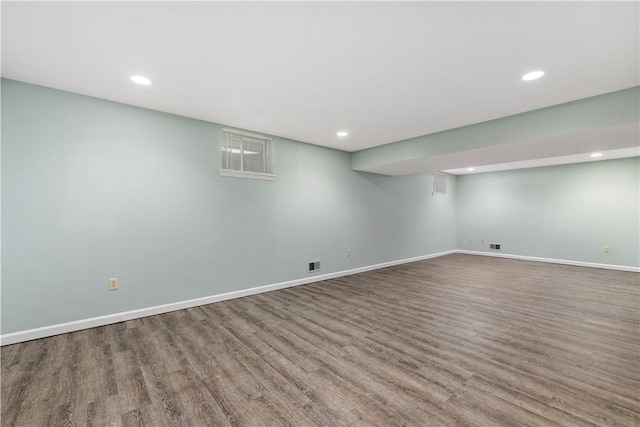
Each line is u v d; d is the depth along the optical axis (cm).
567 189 617
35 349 233
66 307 265
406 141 438
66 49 198
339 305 347
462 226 793
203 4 155
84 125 274
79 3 153
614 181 562
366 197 557
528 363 211
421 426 149
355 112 321
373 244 570
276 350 233
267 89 263
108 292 286
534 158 425
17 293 245
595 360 214
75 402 169
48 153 257
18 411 161
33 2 151
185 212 336
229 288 371
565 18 168
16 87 244
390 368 205
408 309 332
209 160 354
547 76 239
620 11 161
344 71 231
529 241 672
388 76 239
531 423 150
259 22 171
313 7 159
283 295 391
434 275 515
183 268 334
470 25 175
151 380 191
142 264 306
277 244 422
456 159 431
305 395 176
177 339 253
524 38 188
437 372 200
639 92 256
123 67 223
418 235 677
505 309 331
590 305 343
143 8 158
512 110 316
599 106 276
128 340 250
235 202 378
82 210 273
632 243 543
